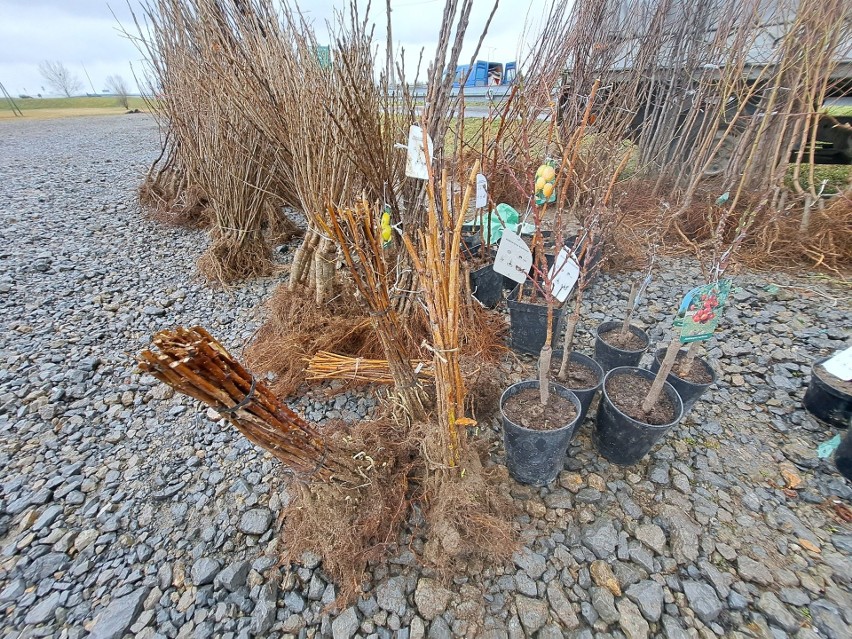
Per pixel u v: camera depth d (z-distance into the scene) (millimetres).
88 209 4961
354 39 1939
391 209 2055
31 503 1697
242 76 2434
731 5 3416
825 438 1875
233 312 3033
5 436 2006
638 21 4094
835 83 3035
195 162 3781
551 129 1619
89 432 2043
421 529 1535
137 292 3281
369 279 1348
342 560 1380
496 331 2561
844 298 2777
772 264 3221
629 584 1395
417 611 1346
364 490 1467
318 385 2266
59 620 1354
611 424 1718
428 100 1504
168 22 3307
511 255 1733
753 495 1651
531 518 1604
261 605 1359
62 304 3074
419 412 1683
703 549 1479
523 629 1300
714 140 4273
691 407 1970
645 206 3908
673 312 2816
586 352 2486
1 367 2432
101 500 1725
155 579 1451
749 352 2379
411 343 2076
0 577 1465
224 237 3344
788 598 1338
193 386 985
